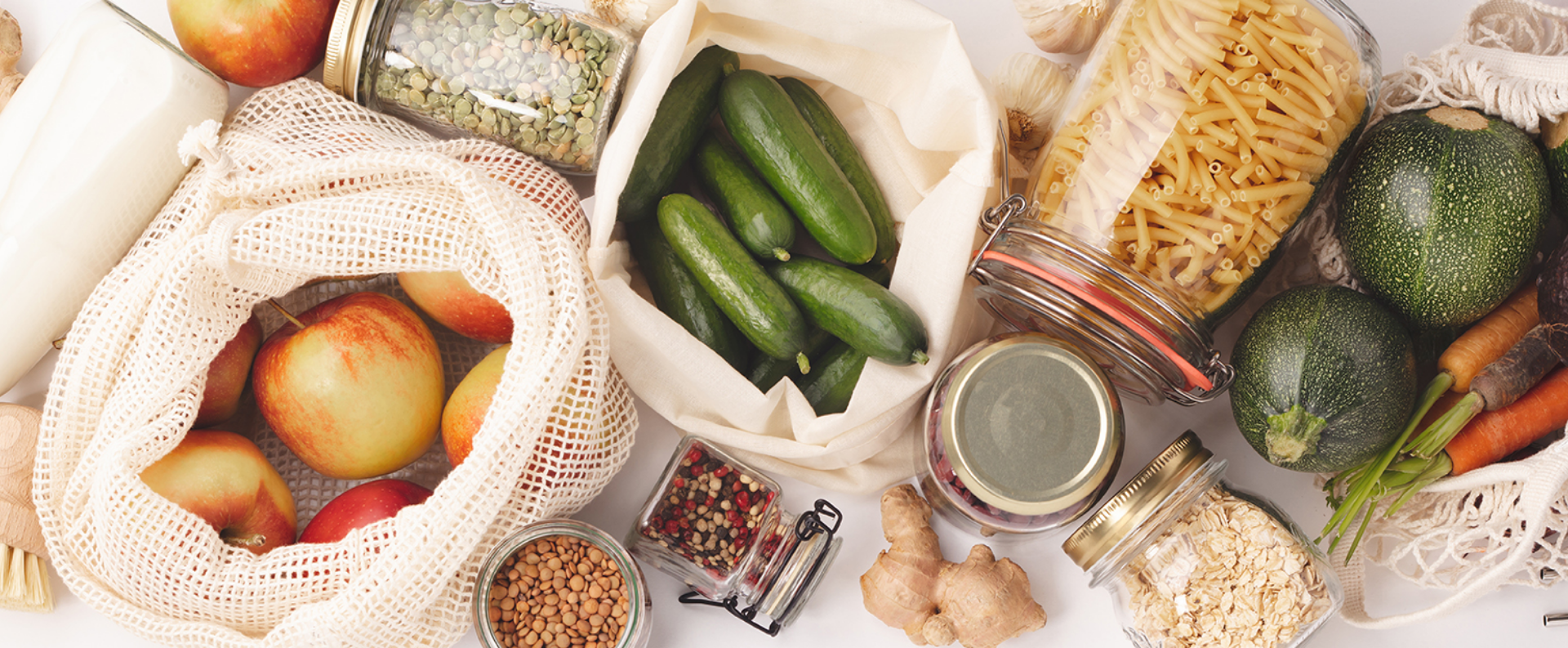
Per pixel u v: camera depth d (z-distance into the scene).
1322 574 0.68
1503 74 0.66
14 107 0.67
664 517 0.69
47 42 0.73
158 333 0.65
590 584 0.67
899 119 0.71
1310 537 0.73
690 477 0.69
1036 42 0.72
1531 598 0.72
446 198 0.66
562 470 0.67
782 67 0.72
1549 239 0.71
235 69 0.68
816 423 0.69
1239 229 0.63
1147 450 0.74
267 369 0.67
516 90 0.67
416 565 0.64
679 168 0.69
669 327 0.68
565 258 0.65
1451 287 0.65
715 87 0.69
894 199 0.72
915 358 0.67
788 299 0.67
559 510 0.69
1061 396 0.67
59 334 0.70
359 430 0.67
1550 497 0.64
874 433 0.69
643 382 0.70
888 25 0.67
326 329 0.66
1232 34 0.62
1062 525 0.69
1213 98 0.62
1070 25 0.70
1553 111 0.65
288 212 0.65
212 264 0.64
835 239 0.67
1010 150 0.74
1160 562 0.68
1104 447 0.67
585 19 0.68
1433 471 0.68
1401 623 0.68
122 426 0.65
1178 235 0.63
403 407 0.67
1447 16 0.73
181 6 0.66
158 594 0.66
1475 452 0.67
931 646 0.71
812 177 0.67
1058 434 0.67
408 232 0.65
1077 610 0.73
